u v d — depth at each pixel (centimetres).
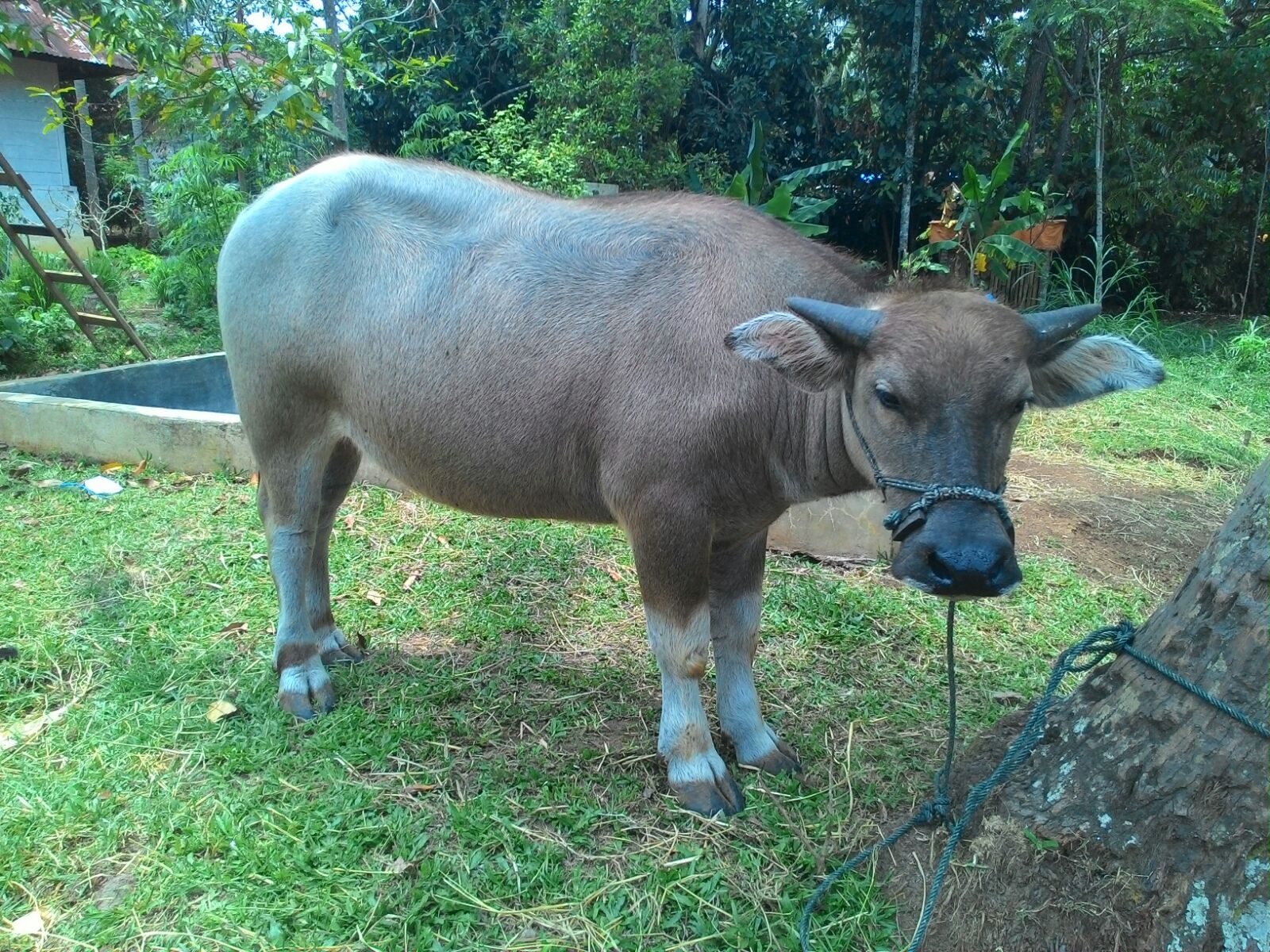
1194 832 199
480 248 286
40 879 244
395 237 295
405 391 293
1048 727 240
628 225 278
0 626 372
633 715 328
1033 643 384
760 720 305
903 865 251
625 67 1229
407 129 1568
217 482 536
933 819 258
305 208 306
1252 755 192
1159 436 694
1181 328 1155
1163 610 222
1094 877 213
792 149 1520
